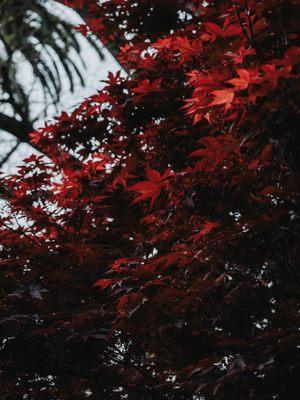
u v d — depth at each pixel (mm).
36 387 4062
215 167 3125
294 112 2459
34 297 3451
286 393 2873
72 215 4406
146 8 5387
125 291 3680
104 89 4598
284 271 3156
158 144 4336
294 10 2824
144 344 3705
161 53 4270
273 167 3115
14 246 4055
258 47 2990
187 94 4141
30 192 4559
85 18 6434
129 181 4477
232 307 3238
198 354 3533
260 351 2812
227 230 3053
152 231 3994
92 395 4102
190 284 3455
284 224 3004
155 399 3775
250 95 2385
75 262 4008
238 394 2945
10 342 3645
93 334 3430
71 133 5000
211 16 4270
